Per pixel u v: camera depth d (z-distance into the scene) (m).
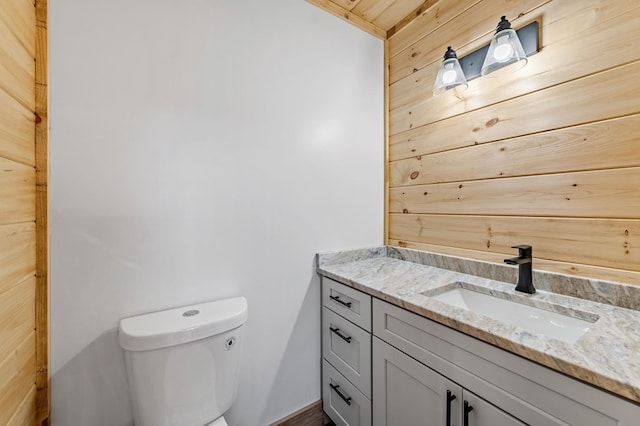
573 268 1.00
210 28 1.13
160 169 1.03
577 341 0.67
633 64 0.86
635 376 0.53
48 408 0.83
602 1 0.91
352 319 1.23
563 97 1.00
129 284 0.97
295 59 1.36
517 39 1.04
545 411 0.63
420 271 1.38
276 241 1.31
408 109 1.61
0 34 0.60
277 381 1.32
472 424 0.77
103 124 0.93
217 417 0.97
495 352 0.72
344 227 1.55
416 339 0.94
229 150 1.18
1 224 0.60
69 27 0.87
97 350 0.92
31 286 0.77
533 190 1.09
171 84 1.05
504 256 1.19
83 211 0.90
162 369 0.86
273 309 1.31
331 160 1.50
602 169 0.92
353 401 1.22
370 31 1.65
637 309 0.85
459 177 1.36
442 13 1.42
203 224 1.12
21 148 0.71
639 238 0.86
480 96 1.27
